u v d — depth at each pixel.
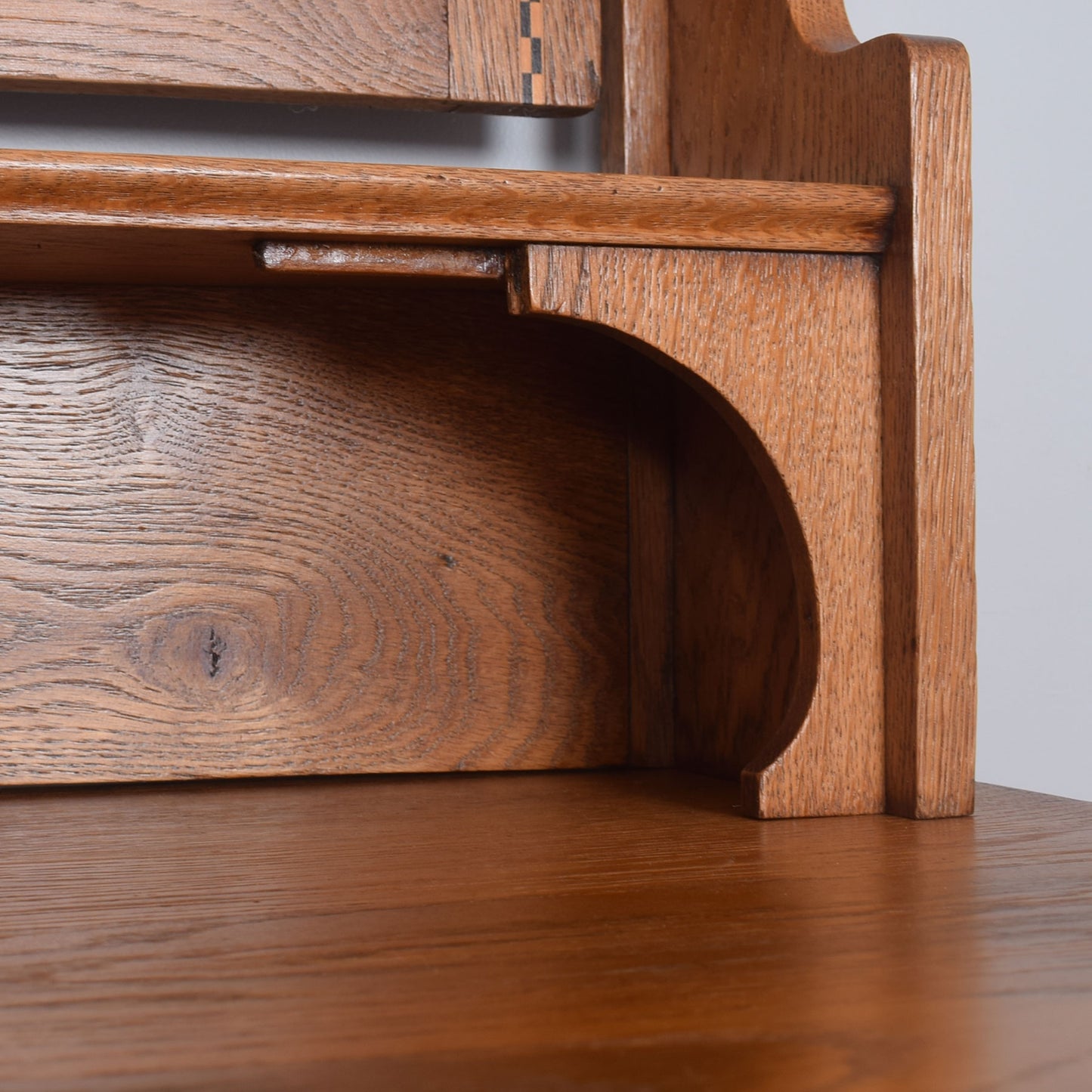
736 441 0.90
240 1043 0.36
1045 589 1.18
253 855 0.65
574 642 0.96
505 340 0.95
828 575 0.75
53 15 0.83
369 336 0.92
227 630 0.89
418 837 0.69
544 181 0.70
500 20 0.91
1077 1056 0.35
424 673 0.93
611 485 0.97
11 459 0.86
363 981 0.42
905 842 0.67
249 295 0.90
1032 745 1.17
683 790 0.86
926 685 0.74
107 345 0.87
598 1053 0.35
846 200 0.74
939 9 1.15
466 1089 0.33
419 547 0.93
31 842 0.68
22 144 0.92
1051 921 0.51
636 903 0.54
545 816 0.76
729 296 0.74
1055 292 1.18
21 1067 0.34
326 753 0.91
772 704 0.86
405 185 0.69
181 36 0.85
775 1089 0.33
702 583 0.94
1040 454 1.18
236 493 0.90
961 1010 0.39
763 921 0.51
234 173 0.67
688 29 0.96
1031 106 1.17
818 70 0.81
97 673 0.87
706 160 0.94
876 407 0.76
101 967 0.44
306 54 0.87
